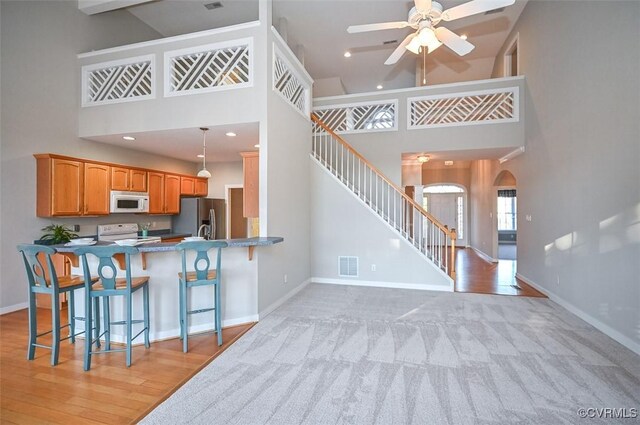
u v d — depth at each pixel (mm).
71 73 4348
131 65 4211
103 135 4281
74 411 1895
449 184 10461
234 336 3004
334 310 3752
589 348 2701
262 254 3541
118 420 1811
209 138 4457
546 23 4309
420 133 5473
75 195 4219
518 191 5586
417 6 2939
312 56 6941
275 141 3828
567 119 3746
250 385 2154
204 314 3162
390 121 5738
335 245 5168
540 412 1857
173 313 3031
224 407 1919
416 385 2141
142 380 2232
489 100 5262
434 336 2963
